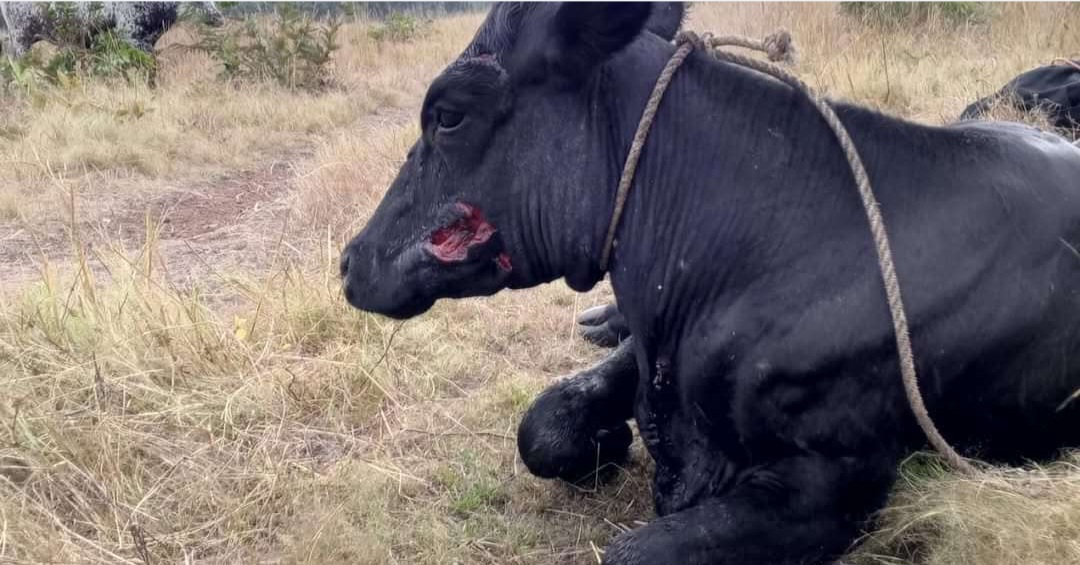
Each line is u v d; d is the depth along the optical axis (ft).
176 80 39.40
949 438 10.78
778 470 10.37
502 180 10.53
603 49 9.89
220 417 14.30
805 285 10.03
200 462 13.37
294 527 11.85
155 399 14.52
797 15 37.42
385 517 12.12
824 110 10.32
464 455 13.62
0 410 13.46
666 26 10.87
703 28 36.88
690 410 10.80
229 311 18.02
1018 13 36.94
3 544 11.15
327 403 14.88
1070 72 22.39
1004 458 11.16
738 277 10.31
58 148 29.30
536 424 12.26
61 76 34.76
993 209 10.16
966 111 22.88
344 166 25.61
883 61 31.04
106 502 12.25
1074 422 10.94
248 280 18.38
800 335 9.95
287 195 26.07
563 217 10.54
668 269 10.59
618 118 10.44
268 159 31.30
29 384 14.34
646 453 13.50
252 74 40.27
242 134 32.78
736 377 10.24
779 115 10.46
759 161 10.35
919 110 27.50
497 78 10.28
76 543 11.64
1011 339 10.13
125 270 17.83
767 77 10.74
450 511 12.63
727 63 10.73
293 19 42.63
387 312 11.27
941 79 29.66
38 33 40.01
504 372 16.16
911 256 10.01
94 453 13.01
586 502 12.73
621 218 10.61
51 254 22.18
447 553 11.64
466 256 10.76
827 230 10.13
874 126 10.47
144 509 12.30
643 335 11.00
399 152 26.55
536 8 10.23
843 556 10.66
